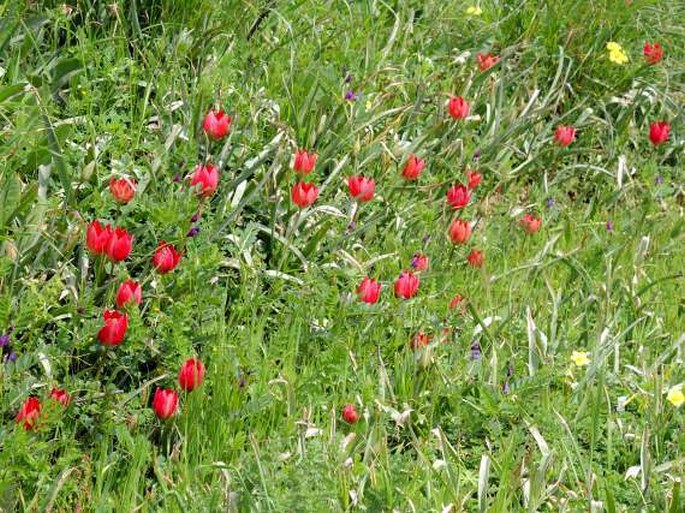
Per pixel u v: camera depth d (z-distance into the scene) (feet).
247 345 14.73
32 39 17.71
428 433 14.92
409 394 15.30
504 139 22.16
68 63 17.78
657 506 13.80
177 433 13.71
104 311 12.98
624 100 25.08
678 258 20.85
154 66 19.10
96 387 13.35
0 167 15.21
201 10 20.49
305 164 16.15
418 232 18.65
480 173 21.56
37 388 13.66
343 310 15.60
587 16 25.45
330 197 18.97
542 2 25.70
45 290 13.71
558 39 25.45
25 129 15.67
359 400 14.73
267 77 20.22
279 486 12.38
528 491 13.91
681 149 25.16
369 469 13.34
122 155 17.07
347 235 17.37
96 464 12.98
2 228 14.16
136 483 12.53
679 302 18.93
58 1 19.74
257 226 16.94
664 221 22.18
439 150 20.89
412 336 16.35
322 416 14.73
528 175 23.26
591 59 25.48
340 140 18.89
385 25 24.73
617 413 15.83
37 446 12.03
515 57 25.16
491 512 13.32
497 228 20.06
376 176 19.62
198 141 17.58
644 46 24.64
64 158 15.49
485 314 17.33
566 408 15.61
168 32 20.29
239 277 16.51
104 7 19.89
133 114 18.47
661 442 15.15
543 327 17.62
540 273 19.08
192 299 14.38
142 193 16.17
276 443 12.52
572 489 14.29
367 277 16.52
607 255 19.35
